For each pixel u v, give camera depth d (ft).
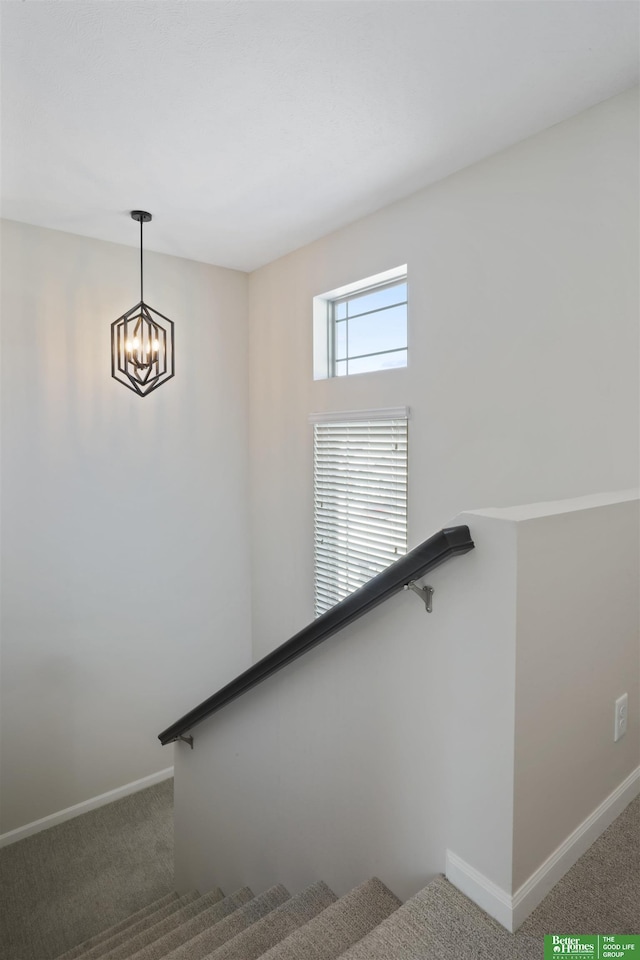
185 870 9.12
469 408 8.77
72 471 11.67
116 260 11.93
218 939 5.71
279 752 6.47
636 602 5.27
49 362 11.26
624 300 6.86
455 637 4.22
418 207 9.46
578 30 5.79
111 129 7.63
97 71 6.42
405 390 9.85
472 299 8.65
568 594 4.31
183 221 10.75
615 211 6.92
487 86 6.70
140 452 12.50
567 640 4.33
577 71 6.43
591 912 4.09
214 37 5.88
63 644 11.84
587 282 7.22
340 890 5.57
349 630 5.27
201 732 8.36
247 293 13.96
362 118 7.37
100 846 11.41
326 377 12.05
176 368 12.91
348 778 5.40
